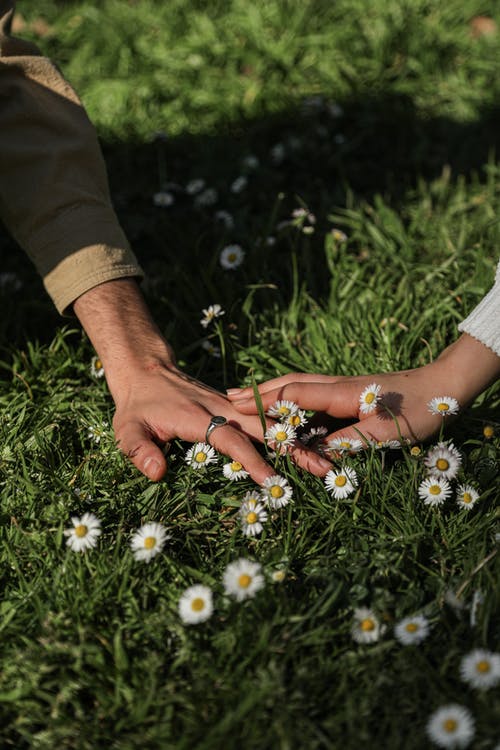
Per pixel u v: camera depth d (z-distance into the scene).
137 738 0.85
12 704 0.87
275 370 1.14
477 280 1.21
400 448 1.01
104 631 0.90
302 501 0.99
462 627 0.89
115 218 1.07
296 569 0.95
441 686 0.86
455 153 1.47
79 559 0.93
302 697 0.86
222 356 1.14
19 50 1.06
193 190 1.36
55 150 1.04
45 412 1.09
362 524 0.98
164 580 0.94
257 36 1.65
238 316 1.20
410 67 1.62
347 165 1.45
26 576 0.95
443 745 0.83
